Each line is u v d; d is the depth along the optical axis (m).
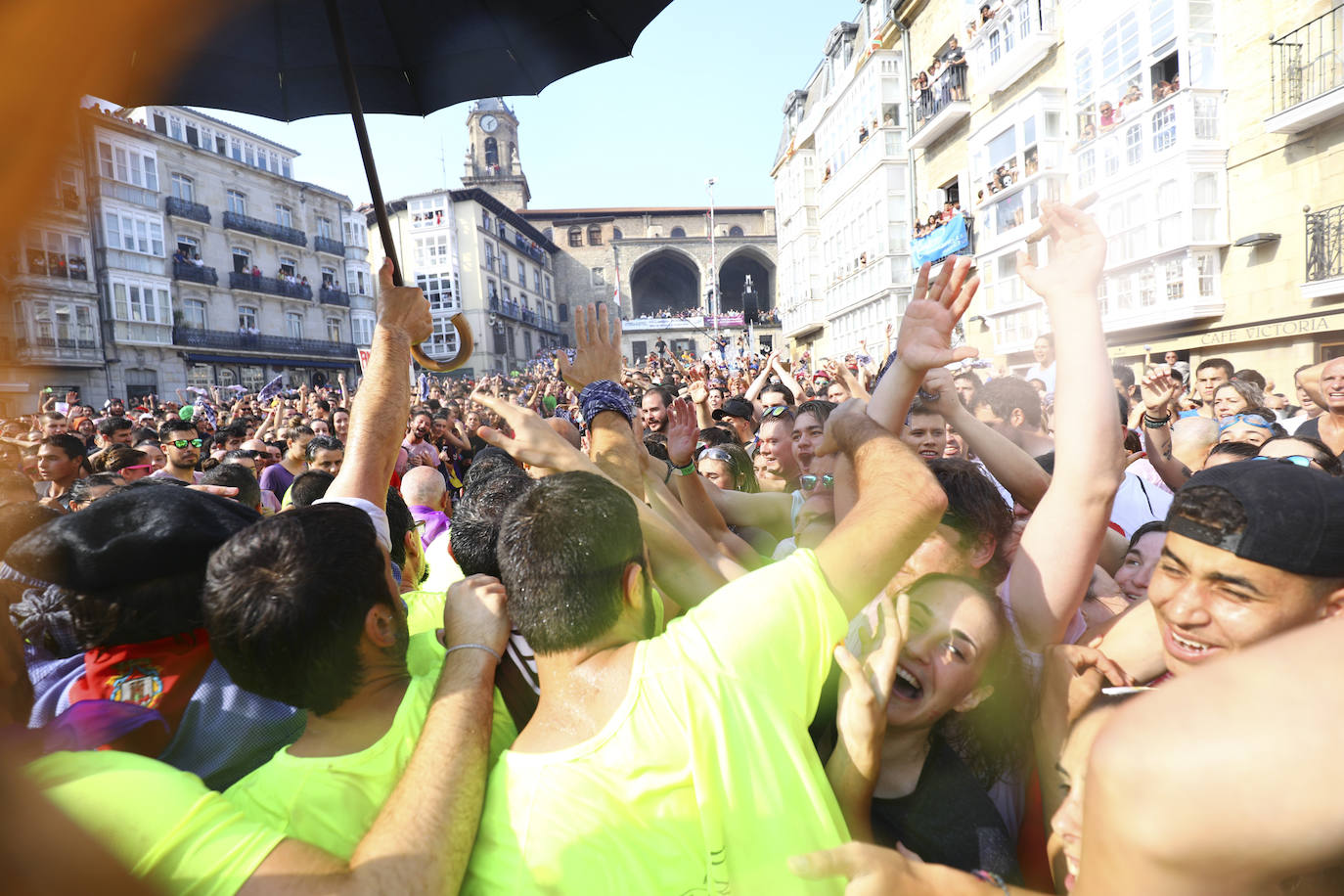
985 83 19.70
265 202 41.81
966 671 1.35
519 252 61.66
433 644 1.63
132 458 5.21
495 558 1.80
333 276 46.84
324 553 1.31
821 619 1.27
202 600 1.34
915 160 26.23
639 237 70.88
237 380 39.09
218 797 1.11
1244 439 3.64
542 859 1.13
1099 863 0.50
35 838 0.70
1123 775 0.47
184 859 1.01
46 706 1.52
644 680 1.21
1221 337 12.99
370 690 1.37
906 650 1.39
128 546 1.45
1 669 1.23
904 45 26.25
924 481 1.35
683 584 1.63
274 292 41.38
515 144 71.06
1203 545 1.25
